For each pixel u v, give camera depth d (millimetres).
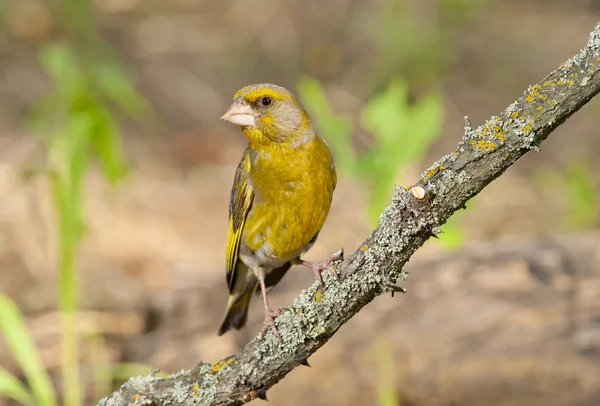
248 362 7184
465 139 6223
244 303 9844
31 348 9234
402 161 10852
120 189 15945
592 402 10000
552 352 10117
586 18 22984
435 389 10266
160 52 21469
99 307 12430
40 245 13859
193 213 15539
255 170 8680
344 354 10484
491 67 20891
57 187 10016
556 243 11281
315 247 14547
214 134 18500
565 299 10422
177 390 7273
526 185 16578
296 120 8500
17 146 16594
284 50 21922
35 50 20844
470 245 11680
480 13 23359
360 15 22828
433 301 10625
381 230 6605
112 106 18938
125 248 14156
